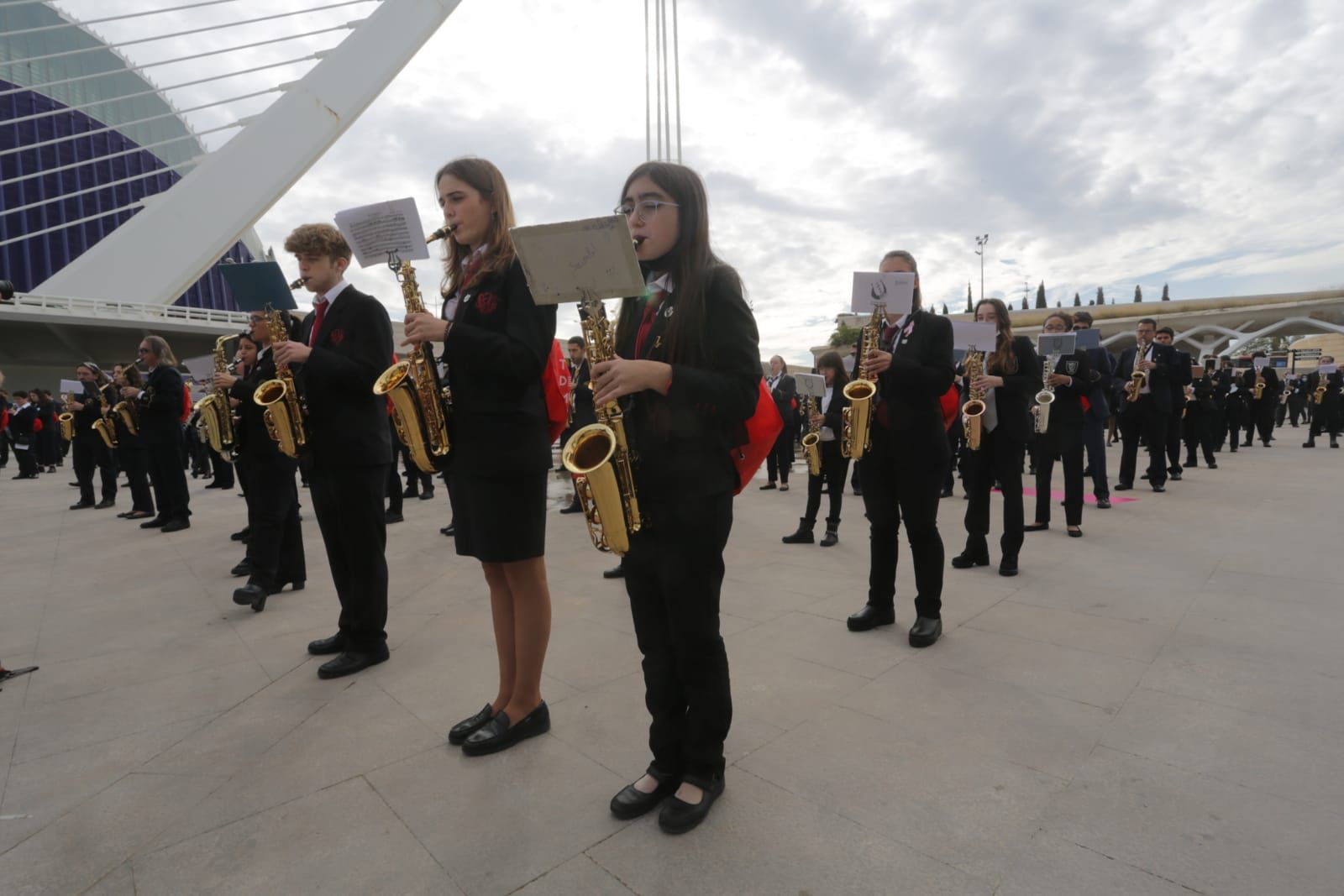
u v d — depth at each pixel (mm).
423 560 5375
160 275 31938
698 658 1930
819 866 1732
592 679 2957
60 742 2525
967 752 2252
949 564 4746
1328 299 60594
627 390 1721
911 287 3385
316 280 3252
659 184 1893
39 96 49438
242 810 2055
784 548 5586
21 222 46344
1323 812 1873
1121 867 1686
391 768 2270
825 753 2275
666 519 1871
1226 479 8641
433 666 3178
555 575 4762
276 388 3402
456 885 1700
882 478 3406
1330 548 4762
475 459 2330
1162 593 3889
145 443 7027
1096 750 2236
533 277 1812
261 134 32438
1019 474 4387
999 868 1700
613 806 1974
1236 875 1645
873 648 3219
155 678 3133
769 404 2020
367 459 3109
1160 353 7738
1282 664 2848
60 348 33906
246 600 4031
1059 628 3389
